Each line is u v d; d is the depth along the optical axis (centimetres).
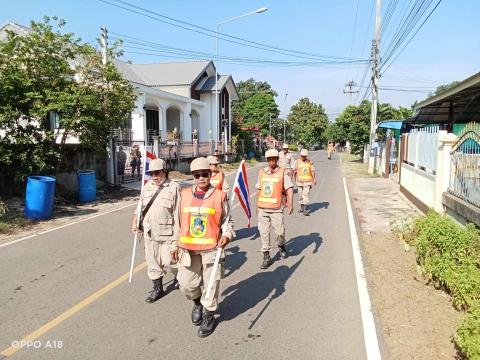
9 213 1108
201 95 3731
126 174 2044
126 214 1176
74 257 722
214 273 426
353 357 385
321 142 9212
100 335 432
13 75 1199
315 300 522
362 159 3916
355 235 873
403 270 625
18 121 1266
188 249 429
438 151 914
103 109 1452
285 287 570
